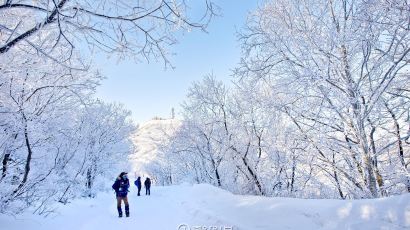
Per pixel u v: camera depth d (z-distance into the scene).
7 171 7.87
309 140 10.45
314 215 5.30
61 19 3.72
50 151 10.35
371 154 8.58
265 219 5.95
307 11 8.84
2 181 7.53
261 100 10.72
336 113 8.84
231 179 20.16
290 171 15.32
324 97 8.62
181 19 3.85
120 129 23.22
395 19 7.22
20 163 8.45
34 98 7.48
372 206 4.66
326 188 12.49
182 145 23.42
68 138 11.33
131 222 8.40
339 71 8.38
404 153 9.87
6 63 5.97
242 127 17.64
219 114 20.27
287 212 5.89
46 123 8.34
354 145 8.92
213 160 22.06
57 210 9.12
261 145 16.53
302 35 8.62
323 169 11.13
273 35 9.20
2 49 3.73
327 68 8.36
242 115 17.50
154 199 17.20
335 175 10.97
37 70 6.39
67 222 7.66
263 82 10.33
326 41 8.34
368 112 8.09
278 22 9.12
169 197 17.30
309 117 9.61
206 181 23.53
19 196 7.81
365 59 8.10
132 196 21.97
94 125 18.84
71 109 8.95
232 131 18.78
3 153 7.42
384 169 9.78
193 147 23.02
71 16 3.61
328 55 8.36
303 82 8.62
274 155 15.60
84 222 8.04
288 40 8.90
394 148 9.80
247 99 11.43
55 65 6.41
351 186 10.19
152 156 37.94
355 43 8.20
